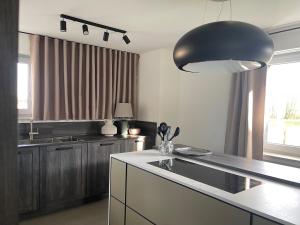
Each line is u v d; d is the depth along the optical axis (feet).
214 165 6.89
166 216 5.81
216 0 6.95
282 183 5.44
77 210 10.36
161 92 13.20
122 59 13.66
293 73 9.78
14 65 2.04
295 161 9.23
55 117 11.44
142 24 9.12
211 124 12.16
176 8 7.59
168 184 5.76
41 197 9.62
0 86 1.99
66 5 7.48
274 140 10.37
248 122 9.80
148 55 13.75
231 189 4.99
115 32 10.09
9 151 2.07
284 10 7.57
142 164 6.72
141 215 6.59
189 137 13.35
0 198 2.06
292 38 9.11
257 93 9.81
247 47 4.43
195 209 5.11
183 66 5.49
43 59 11.05
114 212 7.66
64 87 11.63
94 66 12.48
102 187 11.35
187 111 13.50
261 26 9.17
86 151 10.79
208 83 12.30
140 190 6.61
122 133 13.07
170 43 11.87
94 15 8.27
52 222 9.27
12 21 2.01
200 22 8.83
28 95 11.03
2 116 2.02
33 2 7.26
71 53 11.76
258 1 6.95
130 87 13.96
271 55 4.87
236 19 8.45
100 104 12.94
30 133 10.66
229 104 10.67
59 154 9.99
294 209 4.11
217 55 4.50
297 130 9.68
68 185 10.30
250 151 9.76
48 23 9.21
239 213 4.30
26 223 9.14
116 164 7.54
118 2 7.22
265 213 3.93
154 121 13.35
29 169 9.23
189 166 6.71
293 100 9.78
